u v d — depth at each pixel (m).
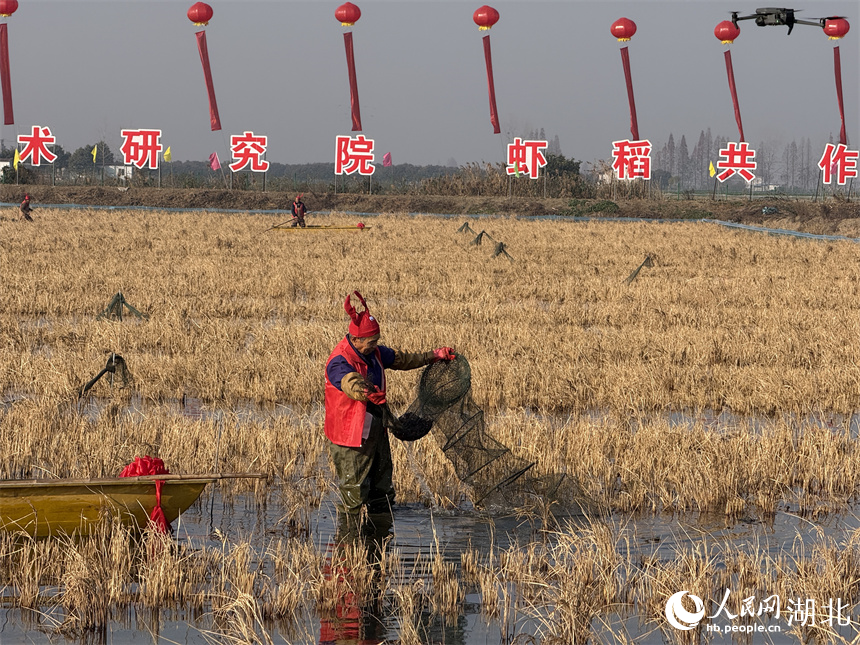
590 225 93.62
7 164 156.88
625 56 93.19
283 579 12.33
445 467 17.00
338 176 129.25
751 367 27.12
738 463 17.39
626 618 11.49
